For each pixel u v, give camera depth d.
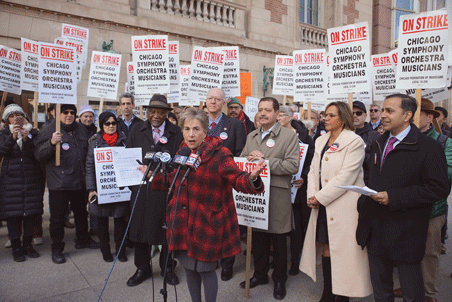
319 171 2.86
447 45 2.77
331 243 2.62
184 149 2.19
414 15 2.89
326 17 13.73
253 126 4.64
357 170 2.61
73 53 3.96
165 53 4.50
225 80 4.78
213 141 2.35
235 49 4.74
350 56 3.65
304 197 3.63
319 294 3.11
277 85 5.79
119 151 2.86
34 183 3.88
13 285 3.23
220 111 3.63
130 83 5.54
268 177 2.93
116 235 3.93
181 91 5.79
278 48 11.70
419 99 2.89
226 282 3.36
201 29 9.82
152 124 3.30
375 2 15.02
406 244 2.13
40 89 3.76
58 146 3.66
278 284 3.05
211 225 2.23
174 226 2.30
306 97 4.78
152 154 2.32
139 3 8.74
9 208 3.72
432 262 2.78
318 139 3.00
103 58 5.00
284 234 3.09
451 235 4.83
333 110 2.73
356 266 2.55
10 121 3.80
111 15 8.19
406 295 2.19
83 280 3.36
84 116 4.37
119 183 2.78
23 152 3.78
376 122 5.07
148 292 3.12
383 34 15.05
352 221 2.57
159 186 2.52
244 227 3.62
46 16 7.43
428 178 2.09
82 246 4.27
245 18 11.13
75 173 3.85
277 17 11.77
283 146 3.06
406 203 2.06
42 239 4.56
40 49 3.75
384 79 4.79
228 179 2.24
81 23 7.87
